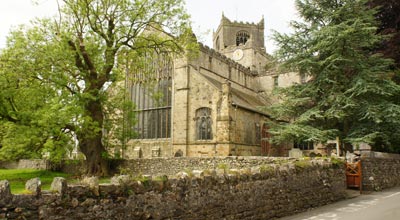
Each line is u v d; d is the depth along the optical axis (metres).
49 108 19.70
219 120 33.97
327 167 15.49
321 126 27.28
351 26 25.42
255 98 51.84
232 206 9.98
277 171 12.09
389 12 30.64
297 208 12.72
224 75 47.34
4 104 20.94
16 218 5.63
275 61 30.69
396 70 28.94
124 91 28.61
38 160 34.78
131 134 29.09
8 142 20.30
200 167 22.59
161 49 28.08
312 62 27.27
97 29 24.03
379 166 20.67
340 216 11.74
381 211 12.65
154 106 40.75
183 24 26.50
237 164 20.92
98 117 24.69
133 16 24.83
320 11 29.33
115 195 7.19
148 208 7.77
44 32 21.59
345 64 26.88
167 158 24.56
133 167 26.55
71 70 22.81
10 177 26.16
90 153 25.00
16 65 20.06
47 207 6.05
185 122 37.06
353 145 23.97
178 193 8.50
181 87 38.06
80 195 6.60
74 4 22.62
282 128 27.36
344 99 25.44
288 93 29.42
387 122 24.81
